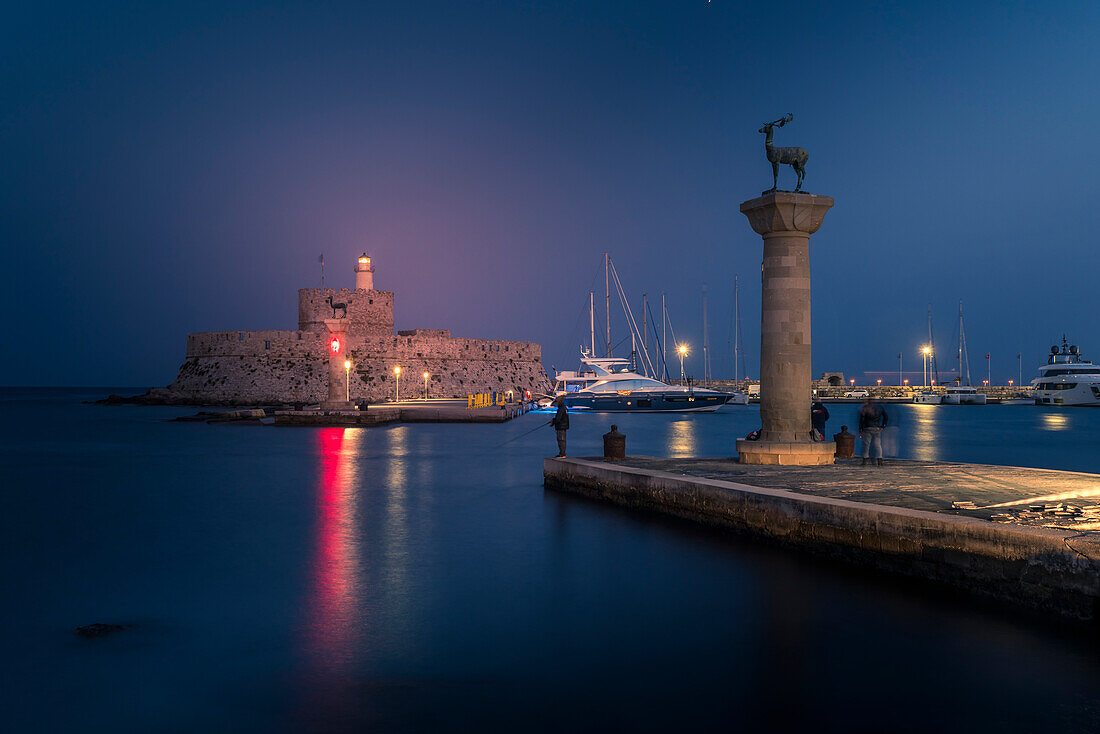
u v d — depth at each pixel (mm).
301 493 19547
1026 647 7586
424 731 6129
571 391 68062
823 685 6906
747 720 6273
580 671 7309
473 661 7590
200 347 99688
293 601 9680
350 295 98312
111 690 6938
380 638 8266
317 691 6902
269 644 8109
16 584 10562
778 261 16953
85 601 9742
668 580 10281
